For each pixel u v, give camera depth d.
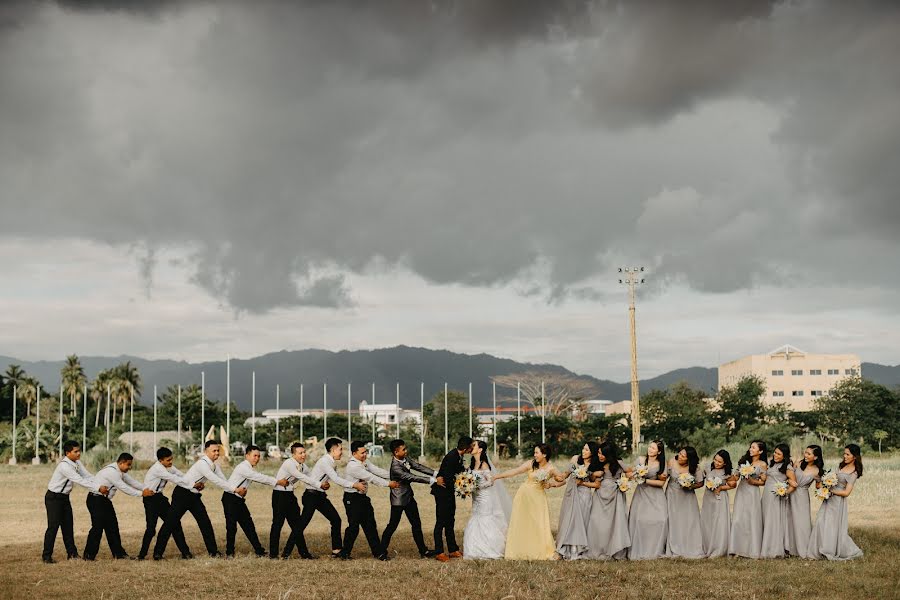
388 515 26.11
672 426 75.69
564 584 13.53
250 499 32.44
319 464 16.80
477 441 16.97
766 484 16.41
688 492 16.64
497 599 12.61
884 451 88.81
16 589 13.63
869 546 17.45
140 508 28.66
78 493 37.38
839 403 91.19
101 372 136.75
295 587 13.52
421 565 15.48
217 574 14.75
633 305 67.19
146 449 83.12
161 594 13.18
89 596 13.09
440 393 109.12
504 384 101.06
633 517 16.67
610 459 16.47
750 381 82.62
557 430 75.44
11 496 35.19
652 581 13.72
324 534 21.03
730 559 16.02
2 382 124.38
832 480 15.93
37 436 79.81
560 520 16.61
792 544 16.38
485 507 16.88
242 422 113.94
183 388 121.81
